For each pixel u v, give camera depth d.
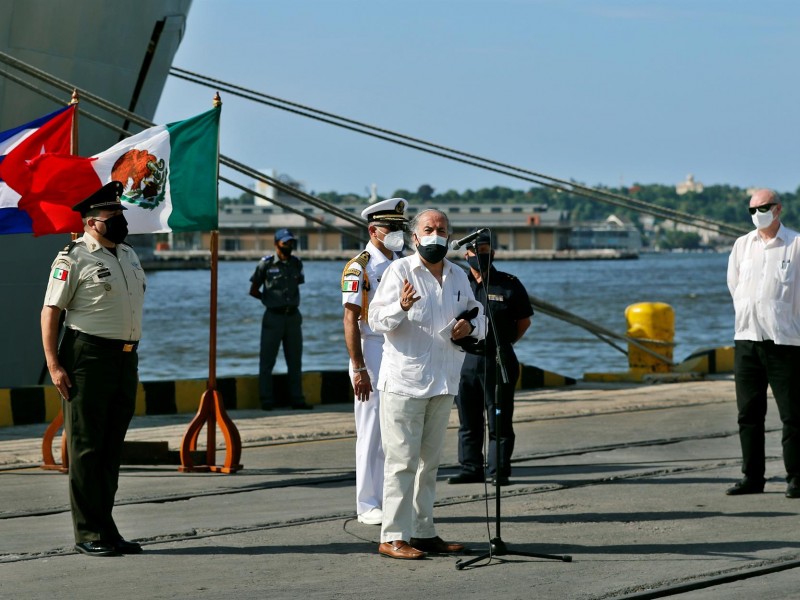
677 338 42.25
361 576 7.11
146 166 10.62
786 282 9.70
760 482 9.94
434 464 7.75
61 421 11.04
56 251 16.89
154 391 15.47
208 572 7.16
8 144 10.41
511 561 7.52
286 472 11.06
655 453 12.29
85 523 7.64
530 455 12.09
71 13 16.06
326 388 17.12
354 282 8.45
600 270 165.12
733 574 7.14
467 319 7.47
